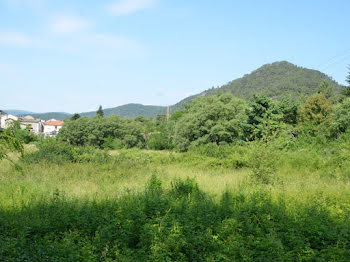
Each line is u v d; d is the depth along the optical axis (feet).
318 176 57.52
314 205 32.19
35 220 27.09
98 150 77.51
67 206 31.45
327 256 20.92
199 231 25.40
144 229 23.94
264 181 48.80
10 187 41.93
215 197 39.42
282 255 20.81
